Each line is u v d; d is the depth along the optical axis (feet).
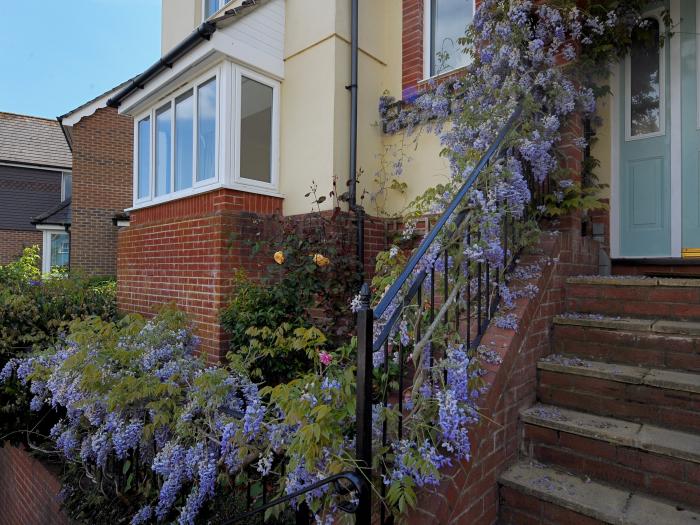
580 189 10.54
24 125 54.85
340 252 13.61
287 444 6.08
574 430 7.09
